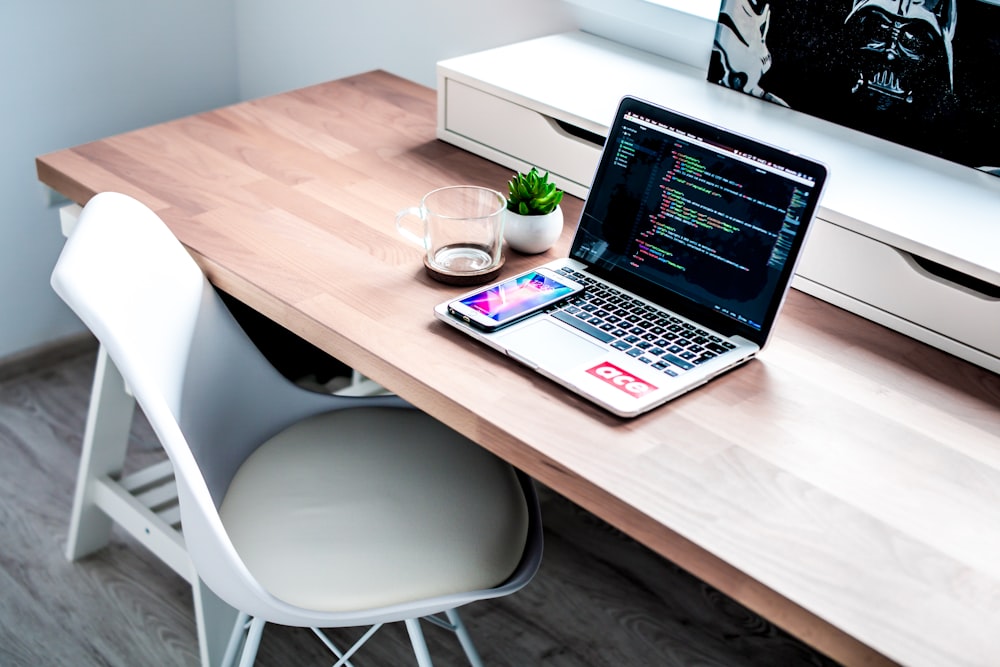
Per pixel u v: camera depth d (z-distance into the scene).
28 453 2.05
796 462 1.00
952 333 1.18
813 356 1.18
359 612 1.08
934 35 1.40
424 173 1.56
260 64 2.48
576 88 1.58
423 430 1.38
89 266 1.05
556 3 1.87
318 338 1.19
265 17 2.40
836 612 0.83
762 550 0.89
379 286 1.26
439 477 1.29
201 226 1.37
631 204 1.25
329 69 2.33
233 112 1.75
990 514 0.95
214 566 1.07
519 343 1.14
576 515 1.99
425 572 1.16
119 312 1.07
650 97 1.58
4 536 1.85
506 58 1.69
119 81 2.27
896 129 1.48
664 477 0.97
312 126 1.71
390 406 1.42
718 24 1.62
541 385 1.10
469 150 1.64
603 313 1.20
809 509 0.94
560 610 1.77
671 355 1.13
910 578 0.87
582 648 1.70
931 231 1.21
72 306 1.01
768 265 1.14
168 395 1.16
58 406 2.19
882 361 1.18
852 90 1.51
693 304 1.20
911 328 1.22
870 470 1.00
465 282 1.26
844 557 0.89
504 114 1.56
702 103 1.58
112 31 2.20
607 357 1.12
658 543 0.93
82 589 1.75
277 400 1.38
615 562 1.88
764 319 1.15
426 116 1.78
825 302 1.29
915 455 1.03
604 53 1.76
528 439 1.01
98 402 1.65
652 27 1.74
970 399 1.12
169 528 1.61
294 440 1.35
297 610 1.06
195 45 2.40
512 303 1.20
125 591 1.76
